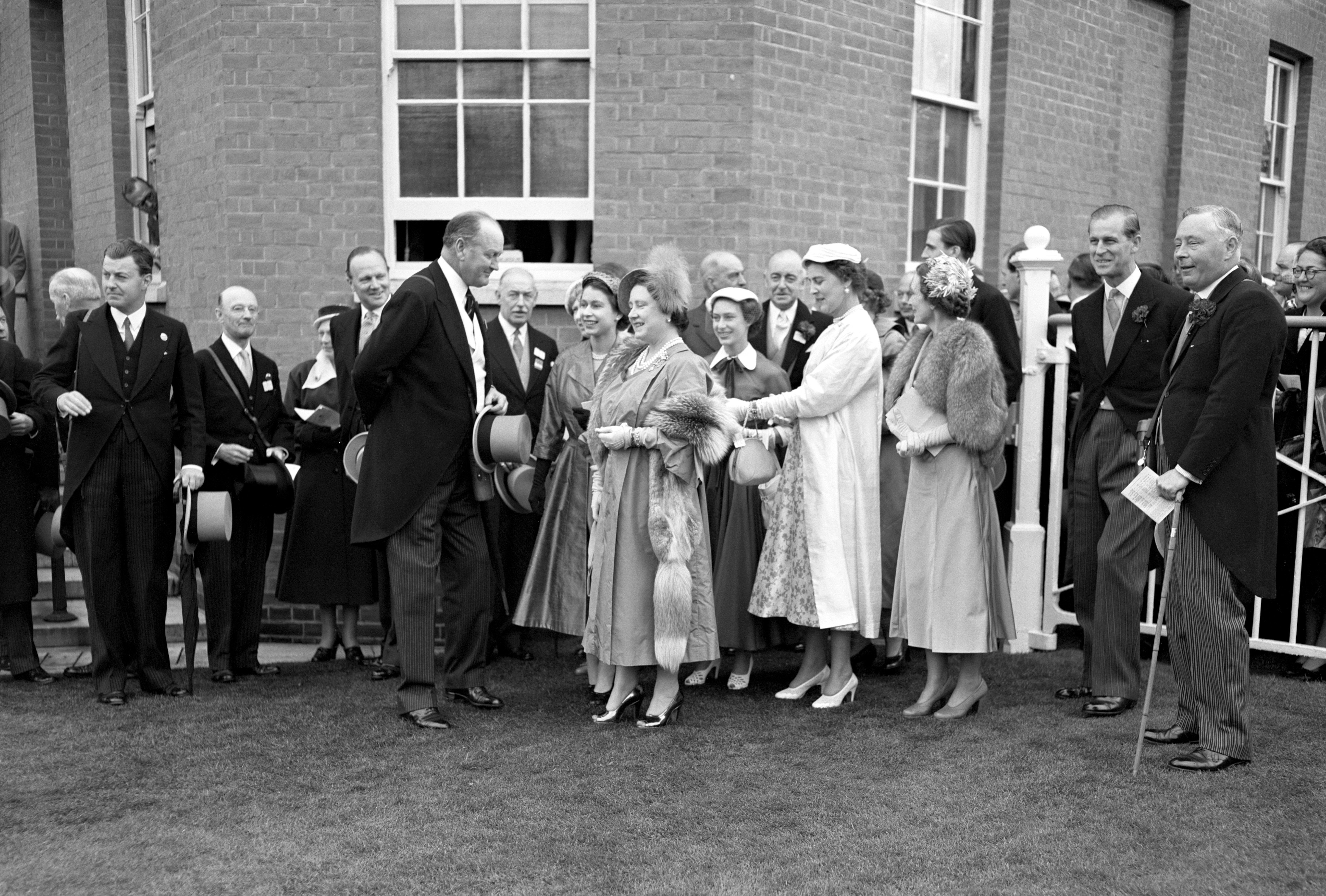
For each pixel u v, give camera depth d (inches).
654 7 249.8
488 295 253.0
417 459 180.1
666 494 173.3
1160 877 122.3
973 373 173.6
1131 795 145.3
